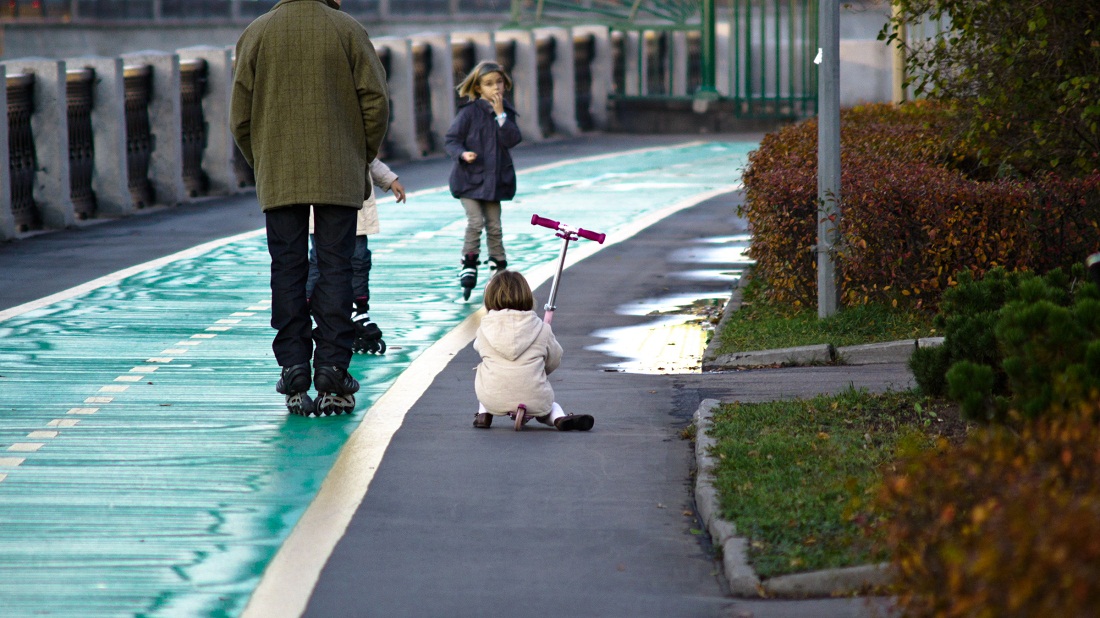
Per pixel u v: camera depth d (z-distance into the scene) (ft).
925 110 112.98
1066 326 48.93
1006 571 28.45
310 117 68.90
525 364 66.44
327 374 68.95
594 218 153.17
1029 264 84.07
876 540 44.73
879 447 58.08
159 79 171.42
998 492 33.78
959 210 83.82
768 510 50.26
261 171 69.67
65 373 79.92
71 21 395.96
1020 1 91.66
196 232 147.54
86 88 158.81
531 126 263.90
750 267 112.98
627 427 66.85
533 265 121.49
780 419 63.82
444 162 226.58
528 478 58.18
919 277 86.33
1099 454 34.09
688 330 92.07
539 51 269.44
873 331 83.97
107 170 161.58
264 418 69.31
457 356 84.48
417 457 61.57
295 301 70.13
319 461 61.31
